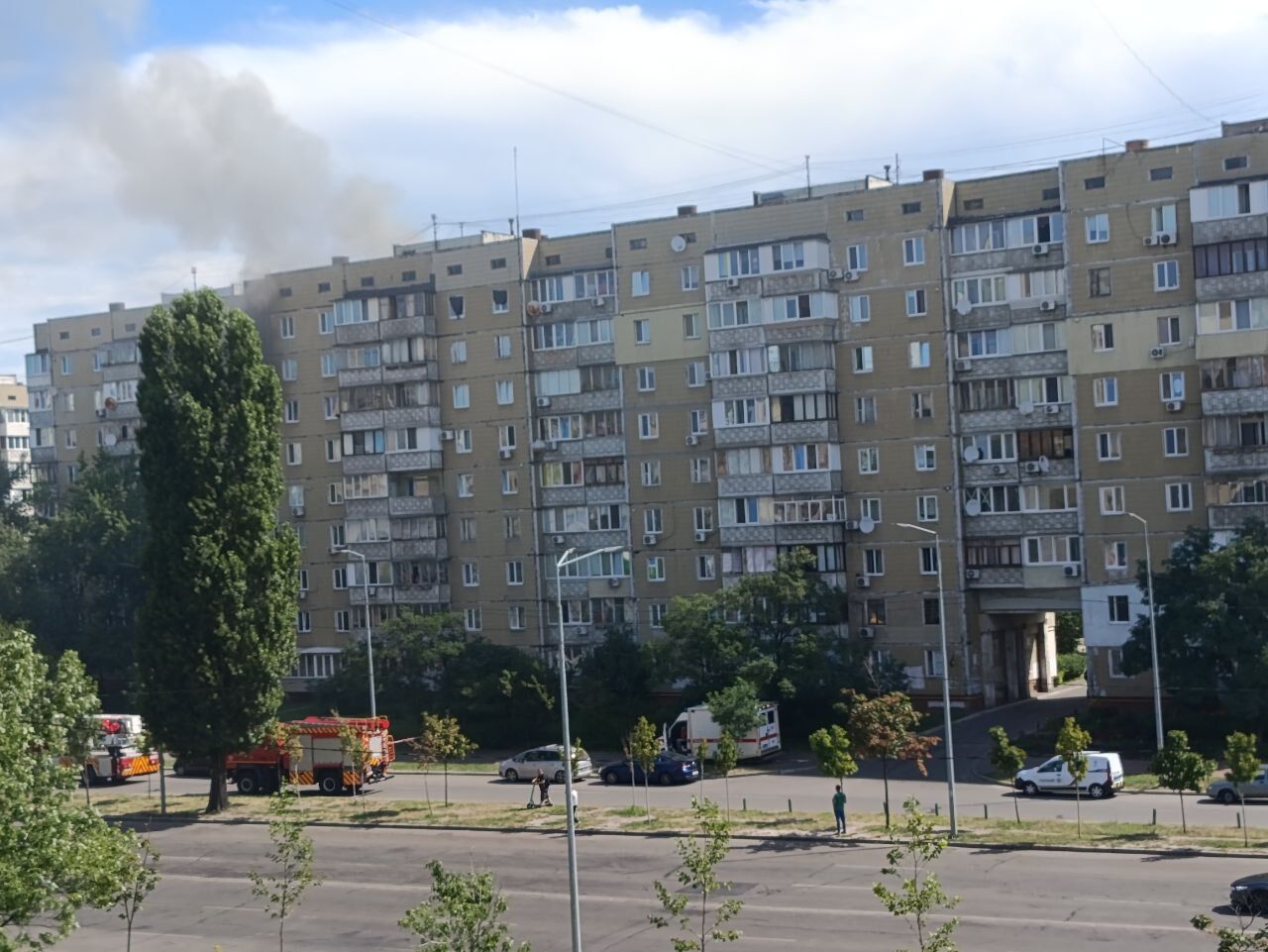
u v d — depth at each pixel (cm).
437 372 10025
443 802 6481
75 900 3150
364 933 4262
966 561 8481
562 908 4344
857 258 8725
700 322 9188
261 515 6550
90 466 11362
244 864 5359
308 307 10594
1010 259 8319
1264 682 6694
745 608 8175
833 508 8725
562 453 9638
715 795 6488
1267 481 7600
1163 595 7169
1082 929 3728
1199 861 4484
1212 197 7694
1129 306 8000
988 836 4950
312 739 7106
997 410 8369
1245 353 7619
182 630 6406
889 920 3953
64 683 3622
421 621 9162
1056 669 10188
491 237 10444
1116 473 8056
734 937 3216
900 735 5378
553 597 9706
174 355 6512
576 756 7031
